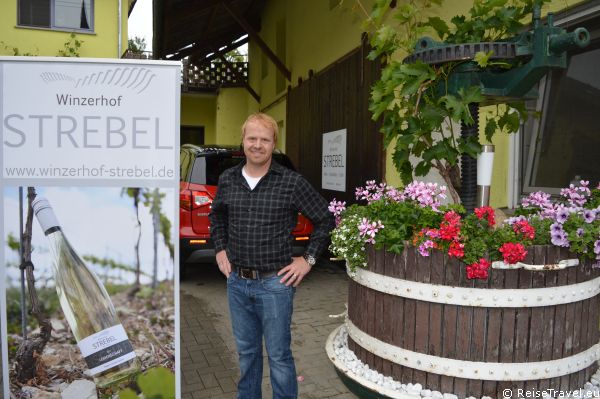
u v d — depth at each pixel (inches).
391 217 102.7
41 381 88.3
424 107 104.8
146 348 89.4
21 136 84.7
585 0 137.2
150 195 87.4
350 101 277.3
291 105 407.8
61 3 363.9
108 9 372.8
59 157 85.6
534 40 95.7
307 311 194.9
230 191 98.5
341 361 116.4
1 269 86.1
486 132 129.4
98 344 88.8
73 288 88.0
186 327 178.4
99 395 89.4
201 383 132.5
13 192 85.4
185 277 253.6
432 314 98.2
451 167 116.9
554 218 100.5
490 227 96.6
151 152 86.7
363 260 108.9
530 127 169.9
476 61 96.2
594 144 145.3
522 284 93.3
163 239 88.2
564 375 99.4
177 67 86.0
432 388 100.0
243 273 97.1
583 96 148.6
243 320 100.4
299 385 129.6
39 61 83.8
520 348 95.1
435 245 94.9
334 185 303.7
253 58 566.6
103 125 85.7
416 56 106.1
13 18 355.6
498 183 174.6
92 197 86.7
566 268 95.2
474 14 112.1
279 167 96.7
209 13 462.3
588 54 146.1
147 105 86.2
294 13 400.5
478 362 95.6
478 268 91.0
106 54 375.2
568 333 98.5
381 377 107.1
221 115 588.7
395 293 102.3
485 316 94.7
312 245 97.7
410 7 119.5
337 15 301.6
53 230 86.7
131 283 88.5
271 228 94.6
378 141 239.9
